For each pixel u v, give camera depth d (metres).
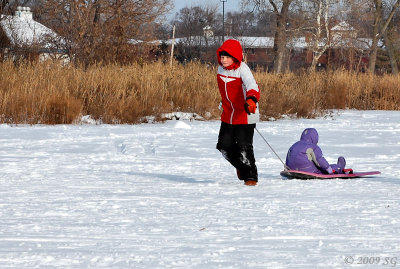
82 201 16.44
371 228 12.48
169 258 9.85
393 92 74.44
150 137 38.22
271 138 37.88
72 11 84.69
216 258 9.87
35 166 25.50
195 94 57.19
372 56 141.50
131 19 90.06
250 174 20.03
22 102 48.50
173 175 23.27
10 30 80.50
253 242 11.17
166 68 62.78
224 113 20.17
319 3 122.19
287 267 9.28
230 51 19.33
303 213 14.41
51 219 13.62
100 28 86.25
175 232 12.14
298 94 62.19
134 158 28.81
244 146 19.92
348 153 30.86
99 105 51.00
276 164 27.11
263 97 57.59
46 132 40.91
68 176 22.56
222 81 19.88
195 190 18.89
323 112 62.62
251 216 14.03
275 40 126.19
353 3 123.62
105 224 13.02
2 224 12.95
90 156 29.36
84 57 82.44
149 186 19.95
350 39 130.50
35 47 77.25
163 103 54.25
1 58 70.06
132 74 57.84
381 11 141.62
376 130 43.91
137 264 9.45
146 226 12.78
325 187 19.38
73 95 52.16
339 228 12.49
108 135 39.22
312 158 22.11
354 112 67.38
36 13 102.50
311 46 125.25
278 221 13.36
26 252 10.18
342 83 72.88
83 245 10.86
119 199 16.86
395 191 18.41
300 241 11.26
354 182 20.61
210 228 12.54
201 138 37.78
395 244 10.94
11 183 20.38
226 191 18.62
